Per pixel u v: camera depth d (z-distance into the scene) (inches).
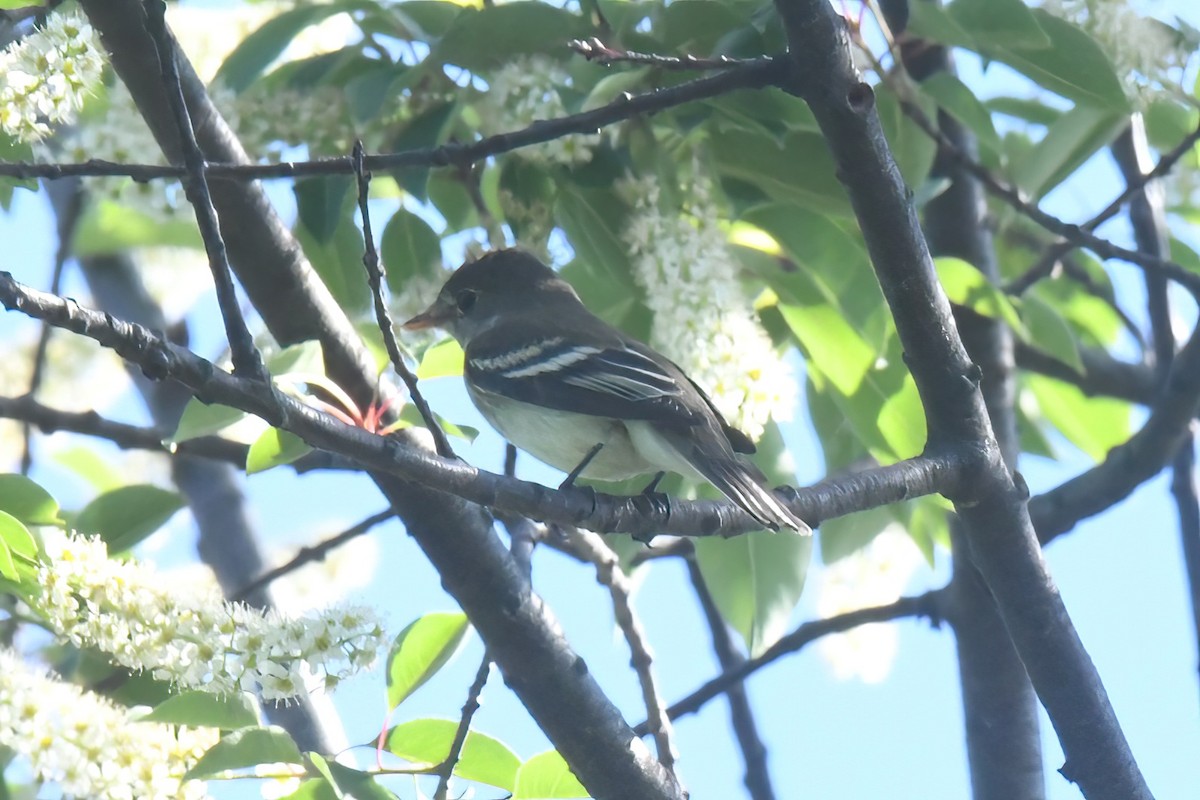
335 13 404.8
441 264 454.3
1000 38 413.7
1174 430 489.1
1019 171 491.2
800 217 402.6
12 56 324.8
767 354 375.6
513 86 385.1
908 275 354.0
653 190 391.9
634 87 381.7
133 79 365.7
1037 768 477.7
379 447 297.7
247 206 379.9
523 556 417.1
